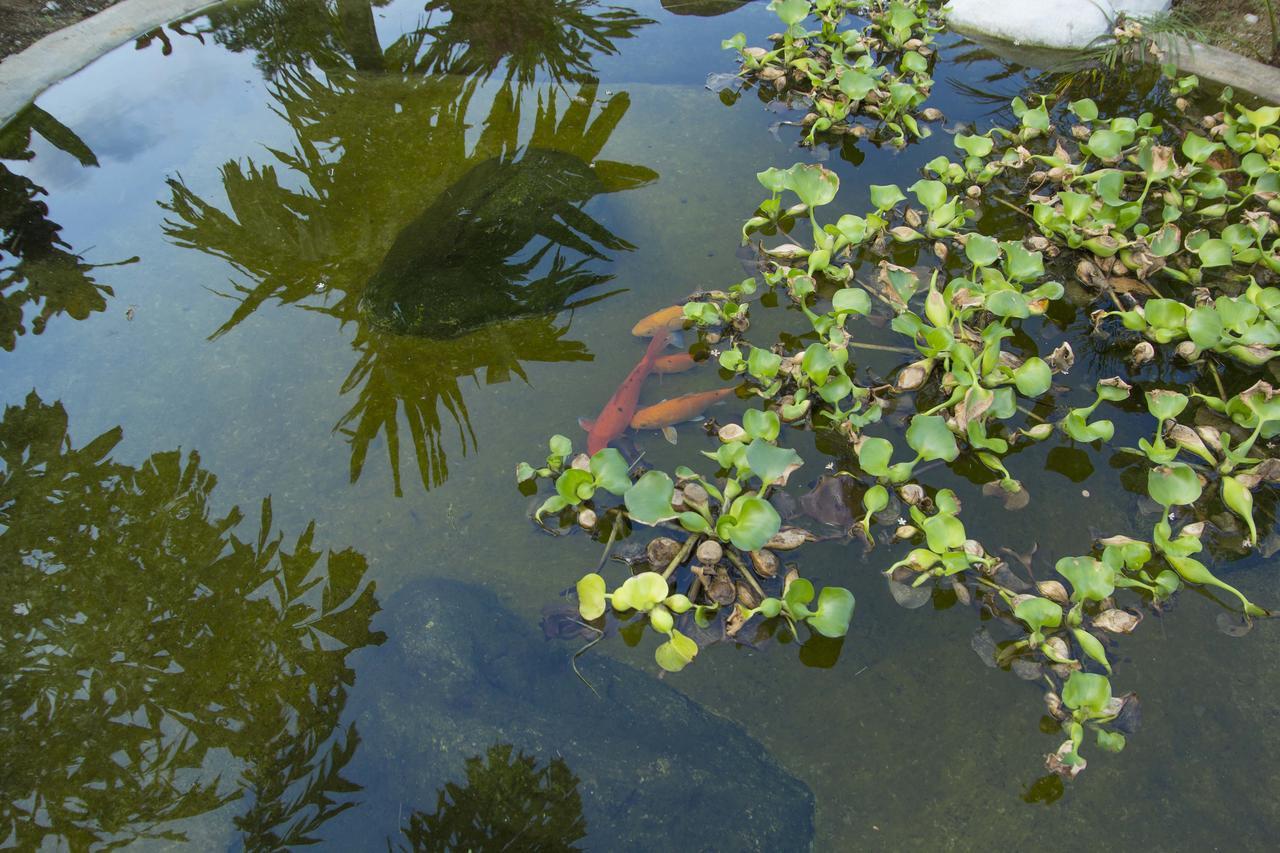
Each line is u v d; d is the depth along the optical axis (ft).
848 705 8.50
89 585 9.22
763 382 11.15
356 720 8.20
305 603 9.16
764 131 16.06
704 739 8.18
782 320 12.39
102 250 13.56
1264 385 9.91
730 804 7.69
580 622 9.11
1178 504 9.48
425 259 12.71
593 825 7.48
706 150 15.56
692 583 9.31
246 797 7.69
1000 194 14.49
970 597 9.23
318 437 10.84
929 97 16.75
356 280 12.88
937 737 8.26
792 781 7.97
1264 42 16.16
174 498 10.15
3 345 12.01
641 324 11.82
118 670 8.52
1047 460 10.57
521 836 7.43
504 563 9.64
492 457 10.64
